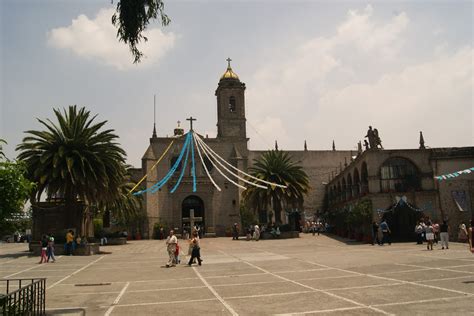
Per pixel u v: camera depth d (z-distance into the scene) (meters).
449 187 36.12
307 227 58.03
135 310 10.85
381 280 14.07
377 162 36.88
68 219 34.38
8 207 9.16
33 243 35.25
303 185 48.94
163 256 29.59
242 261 23.64
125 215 48.62
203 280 16.36
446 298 10.56
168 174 55.88
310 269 18.39
